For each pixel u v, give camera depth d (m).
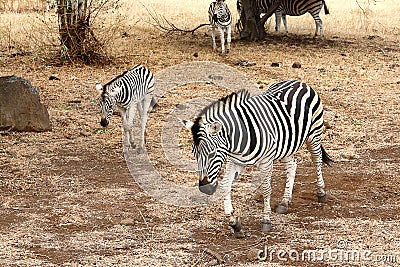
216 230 7.01
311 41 21.45
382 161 9.72
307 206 7.79
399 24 25.14
